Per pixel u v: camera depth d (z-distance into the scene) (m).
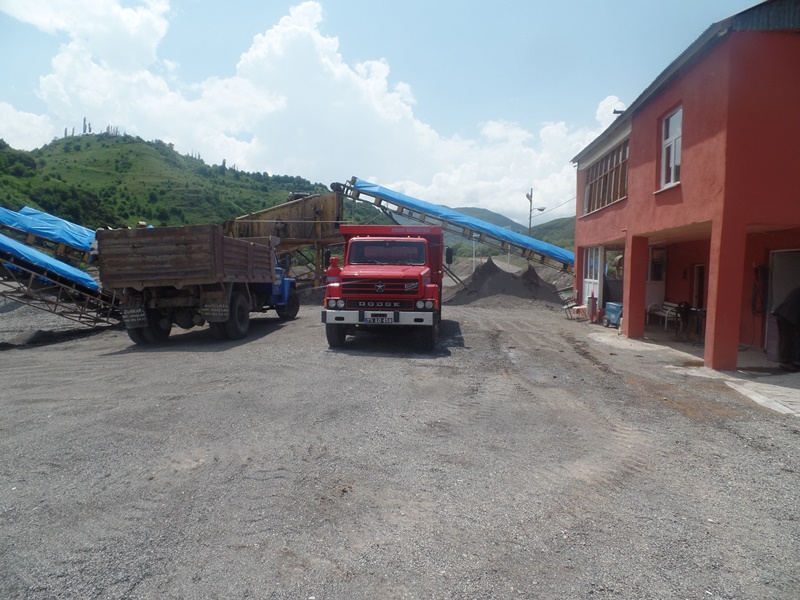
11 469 4.57
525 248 27.89
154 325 12.82
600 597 2.89
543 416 6.43
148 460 4.78
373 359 10.04
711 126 9.78
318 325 16.11
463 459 4.95
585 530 3.65
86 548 3.31
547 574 3.11
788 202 9.31
